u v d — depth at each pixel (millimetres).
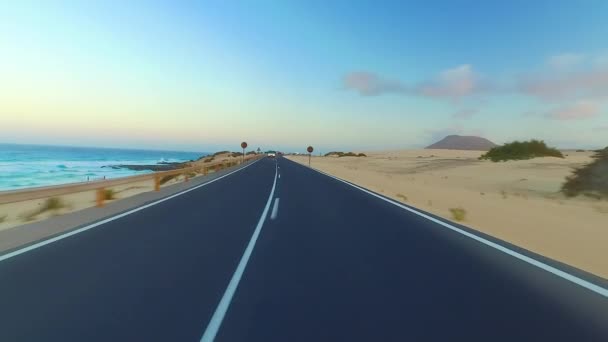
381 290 5809
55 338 4195
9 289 5762
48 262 7238
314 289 5836
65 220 12047
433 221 12328
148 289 5797
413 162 69375
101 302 5250
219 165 47406
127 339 4184
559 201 20047
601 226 12273
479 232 10516
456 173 41094
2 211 15938
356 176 39000
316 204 16328
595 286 6055
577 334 4355
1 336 4230
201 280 6242
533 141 58531
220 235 9891
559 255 8562
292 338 4207
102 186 14844
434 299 5438
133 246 8609
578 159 50969
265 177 33906
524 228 11891
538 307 5160
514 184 28578
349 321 4672
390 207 15672
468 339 4215
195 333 4332
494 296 5574
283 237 9688
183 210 14344
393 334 4320
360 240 9406
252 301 5320
